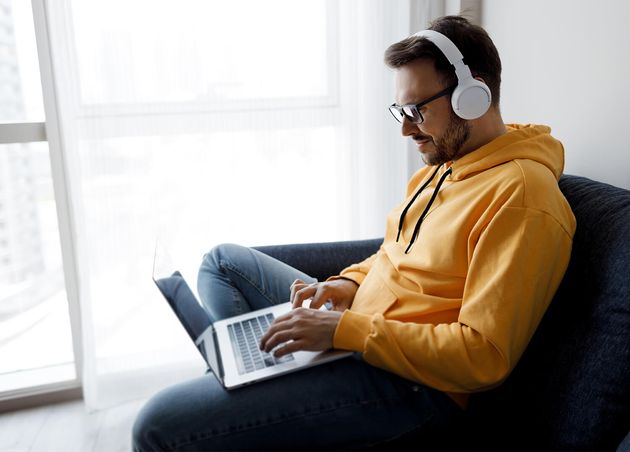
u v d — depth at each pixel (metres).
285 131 2.01
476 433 1.13
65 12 1.70
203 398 1.05
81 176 1.81
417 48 1.15
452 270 1.13
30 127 1.82
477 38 1.17
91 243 1.87
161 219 1.95
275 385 1.07
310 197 2.09
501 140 1.17
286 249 1.63
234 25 1.87
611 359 0.93
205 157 1.95
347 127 2.05
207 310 1.39
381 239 1.69
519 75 1.68
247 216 2.04
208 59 1.87
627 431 0.92
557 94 1.51
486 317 0.99
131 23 1.77
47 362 2.19
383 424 1.08
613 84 1.31
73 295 1.96
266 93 1.96
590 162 1.41
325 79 2.00
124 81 1.80
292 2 1.91
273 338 1.07
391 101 2.04
